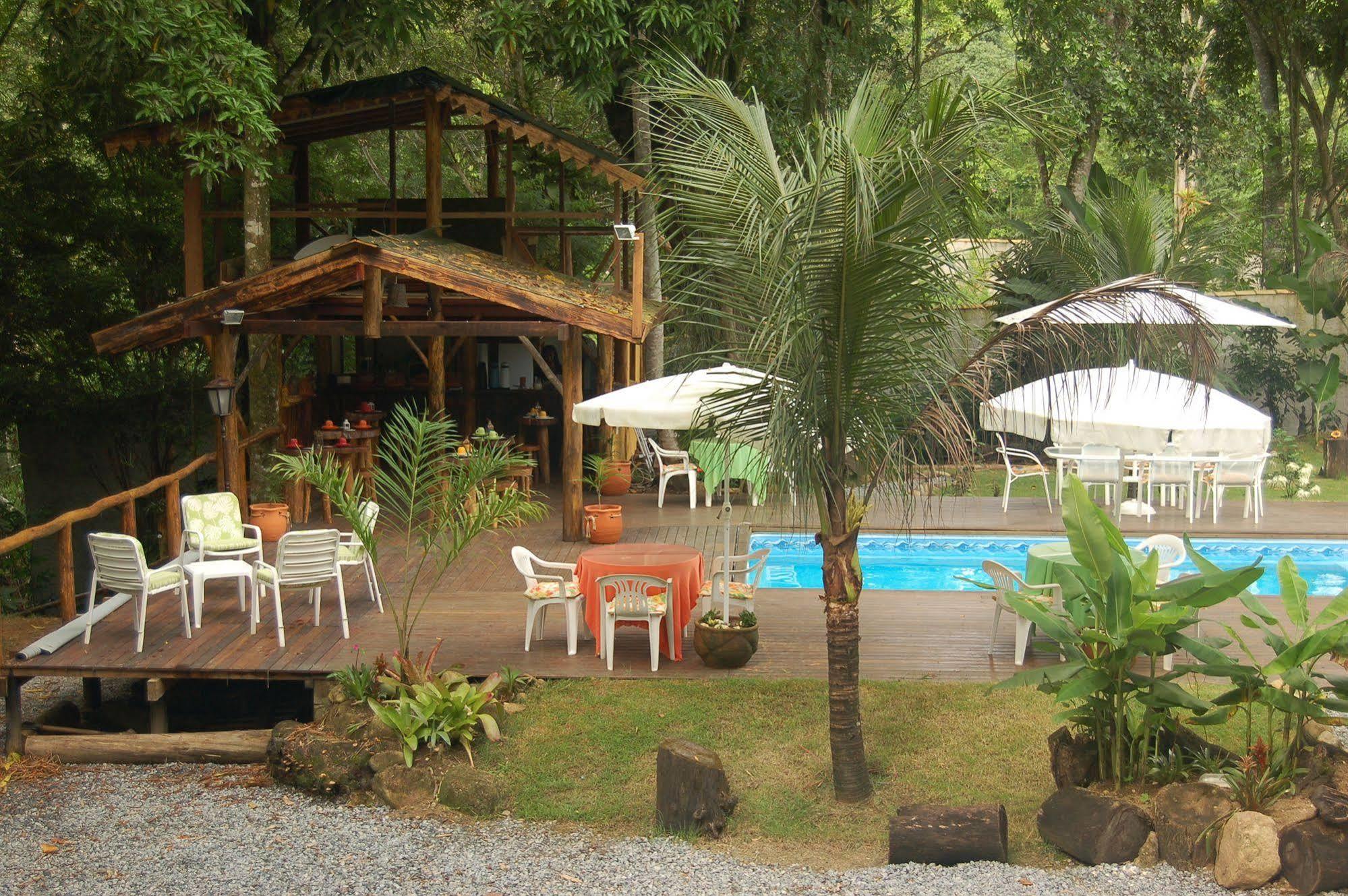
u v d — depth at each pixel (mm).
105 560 9086
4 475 23016
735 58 18094
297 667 8688
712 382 10492
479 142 28078
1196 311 6352
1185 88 21297
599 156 15641
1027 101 6309
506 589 11156
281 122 15625
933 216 6254
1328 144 23609
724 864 6457
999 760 7406
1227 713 6652
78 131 17203
